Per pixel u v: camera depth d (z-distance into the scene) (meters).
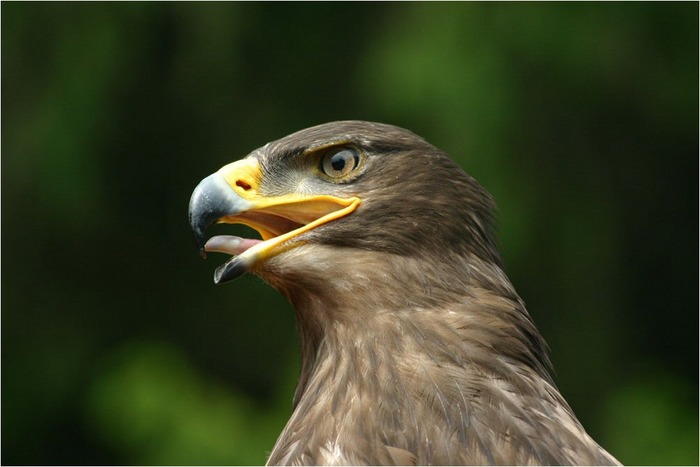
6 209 13.62
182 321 14.09
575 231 13.11
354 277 6.00
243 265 6.12
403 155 6.19
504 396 5.51
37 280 14.05
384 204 6.11
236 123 13.61
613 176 13.48
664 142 13.59
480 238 6.14
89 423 13.57
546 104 12.59
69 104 13.14
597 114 13.07
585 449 5.45
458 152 12.14
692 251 13.86
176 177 13.88
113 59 13.20
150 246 14.10
